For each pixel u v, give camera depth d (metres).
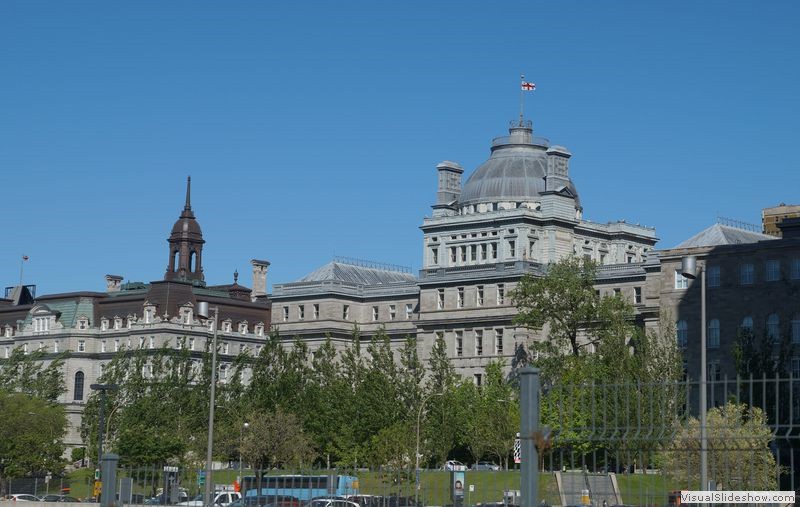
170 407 165.88
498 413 150.88
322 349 177.25
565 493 51.72
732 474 60.28
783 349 137.62
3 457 153.00
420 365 175.25
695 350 170.62
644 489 55.16
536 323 175.62
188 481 87.62
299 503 63.97
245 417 140.88
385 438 138.75
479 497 66.31
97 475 123.50
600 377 132.12
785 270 165.00
